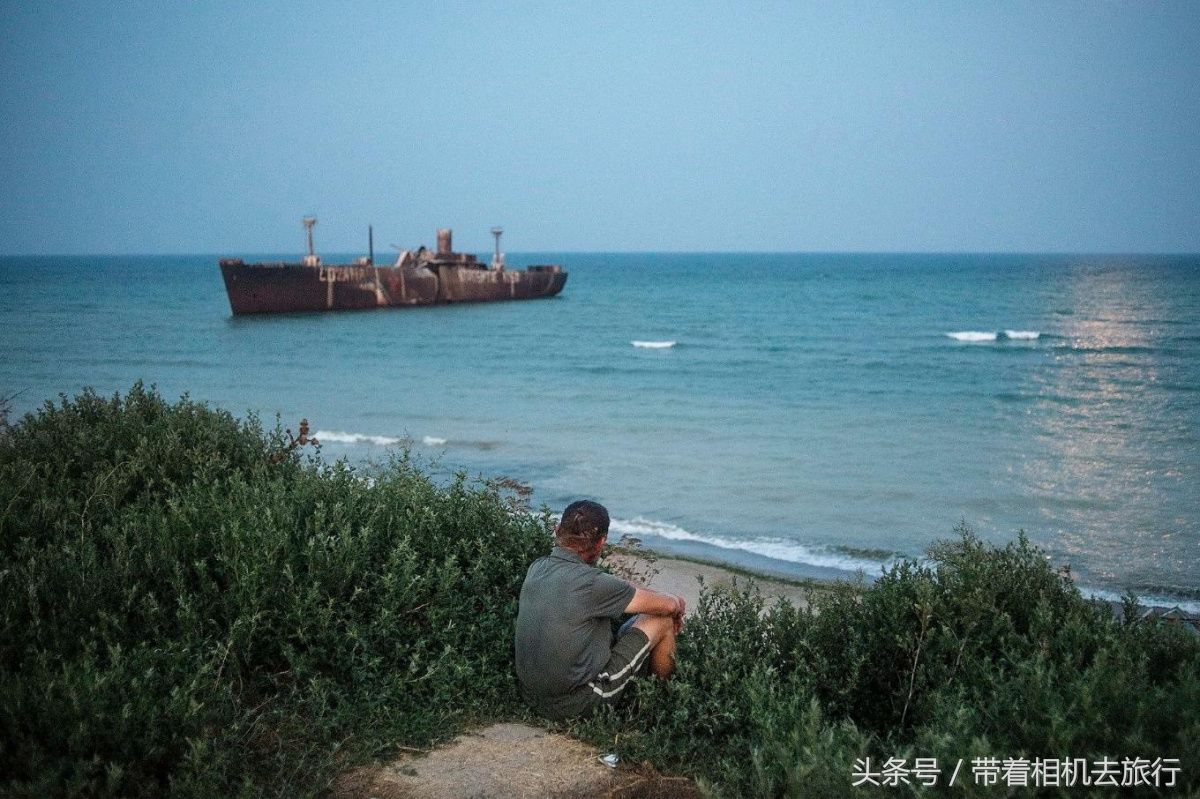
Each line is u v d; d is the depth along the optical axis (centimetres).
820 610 470
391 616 415
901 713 394
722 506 1304
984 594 423
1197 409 2245
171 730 321
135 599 400
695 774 362
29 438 609
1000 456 1672
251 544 423
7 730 298
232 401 2484
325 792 341
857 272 17450
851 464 1603
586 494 1374
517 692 431
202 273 17562
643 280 14512
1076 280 12194
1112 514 1252
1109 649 368
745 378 3030
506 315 6475
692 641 450
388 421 2117
